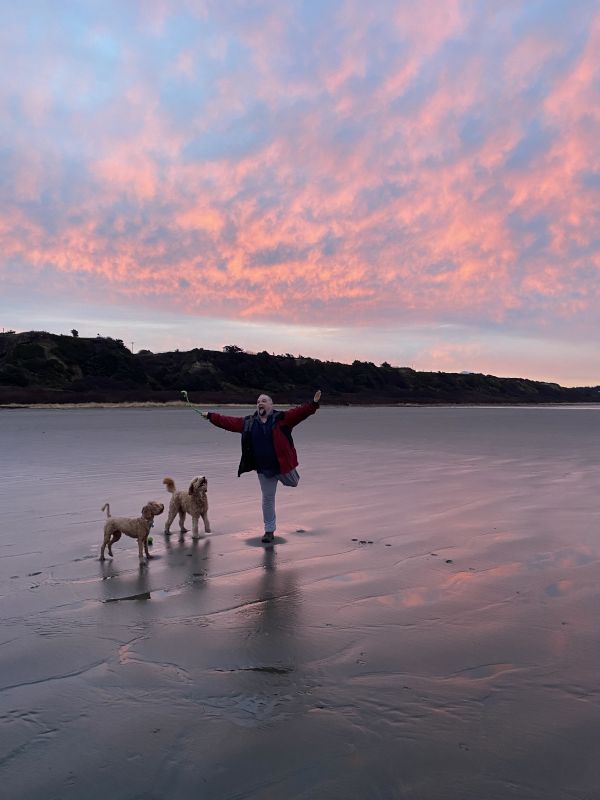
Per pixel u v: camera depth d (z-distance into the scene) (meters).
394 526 8.14
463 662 3.98
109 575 6.07
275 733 3.14
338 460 16.33
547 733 3.13
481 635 4.44
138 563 6.52
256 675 3.81
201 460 16.20
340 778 2.78
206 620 4.80
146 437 25.88
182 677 3.79
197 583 5.80
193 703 3.46
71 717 3.31
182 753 2.97
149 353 159.12
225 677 3.78
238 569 6.27
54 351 127.44
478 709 3.37
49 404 94.06
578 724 3.21
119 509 9.33
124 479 12.46
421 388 188.88
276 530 8.09
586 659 4.02
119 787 2.72
